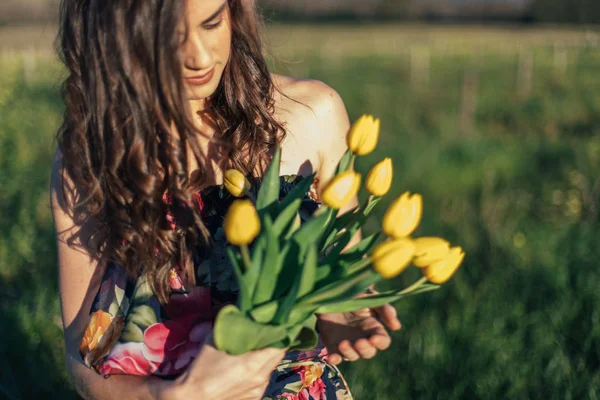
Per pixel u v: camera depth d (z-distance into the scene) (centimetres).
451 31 4778
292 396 149
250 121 150
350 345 129
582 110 1330
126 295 137
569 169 737
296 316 106
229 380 113
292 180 156
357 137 122
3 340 338
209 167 150
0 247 479
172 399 117
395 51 3167
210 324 139
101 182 135
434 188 655
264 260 105
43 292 388
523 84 1767
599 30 3669
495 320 349
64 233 144
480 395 296
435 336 329
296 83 169
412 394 302
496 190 662
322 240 123
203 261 141
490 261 442
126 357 133
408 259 99
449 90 1714
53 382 319
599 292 365
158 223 134
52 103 1306
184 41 124
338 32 4856
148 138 130
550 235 495
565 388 291
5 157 780
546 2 4744
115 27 124
